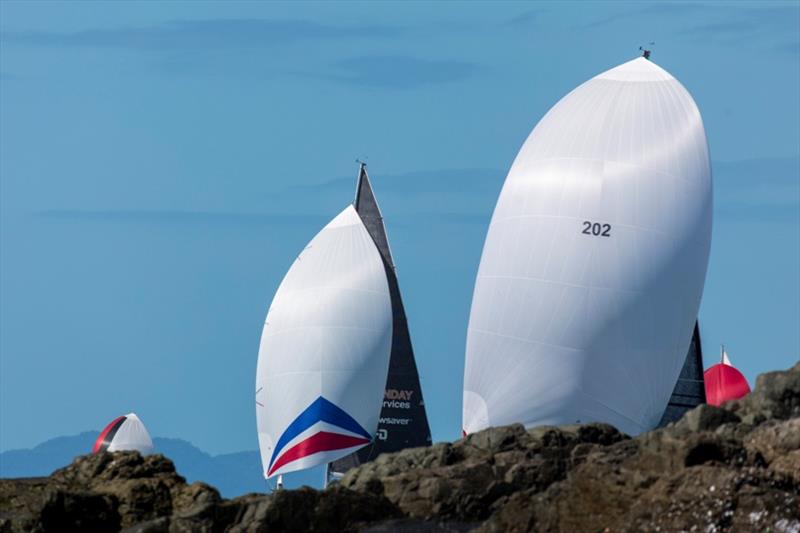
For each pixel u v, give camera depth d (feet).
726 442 387.55
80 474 458.91
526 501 399.03
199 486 447.83
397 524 422.41
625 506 378.73
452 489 438.40
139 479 451.53
